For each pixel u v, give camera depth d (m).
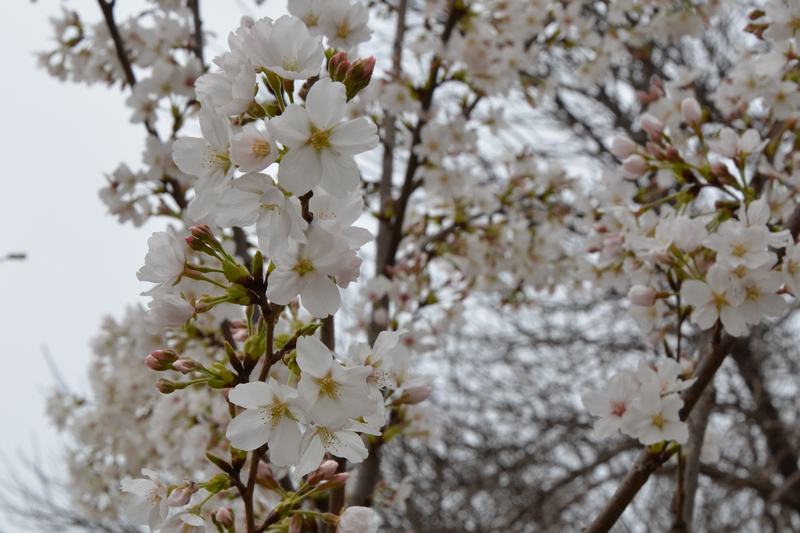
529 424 8.21
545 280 5.06
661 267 2.71
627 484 2.28
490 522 7.73
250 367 1.73
